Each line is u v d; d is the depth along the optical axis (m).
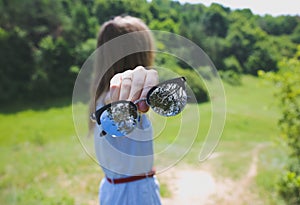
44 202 5.09
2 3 14.61
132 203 1.53
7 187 5.72
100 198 1.64
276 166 6.04
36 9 14.93
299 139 4.39
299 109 4.28
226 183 5.58
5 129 9.66
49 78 13.80
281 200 4.75
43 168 6.45
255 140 8.31
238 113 10.11
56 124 10.02
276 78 4.38
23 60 14.09
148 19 11.69
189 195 5.18
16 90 13.46
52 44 14.16
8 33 14.29
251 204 4.86
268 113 10.31
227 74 12.74
